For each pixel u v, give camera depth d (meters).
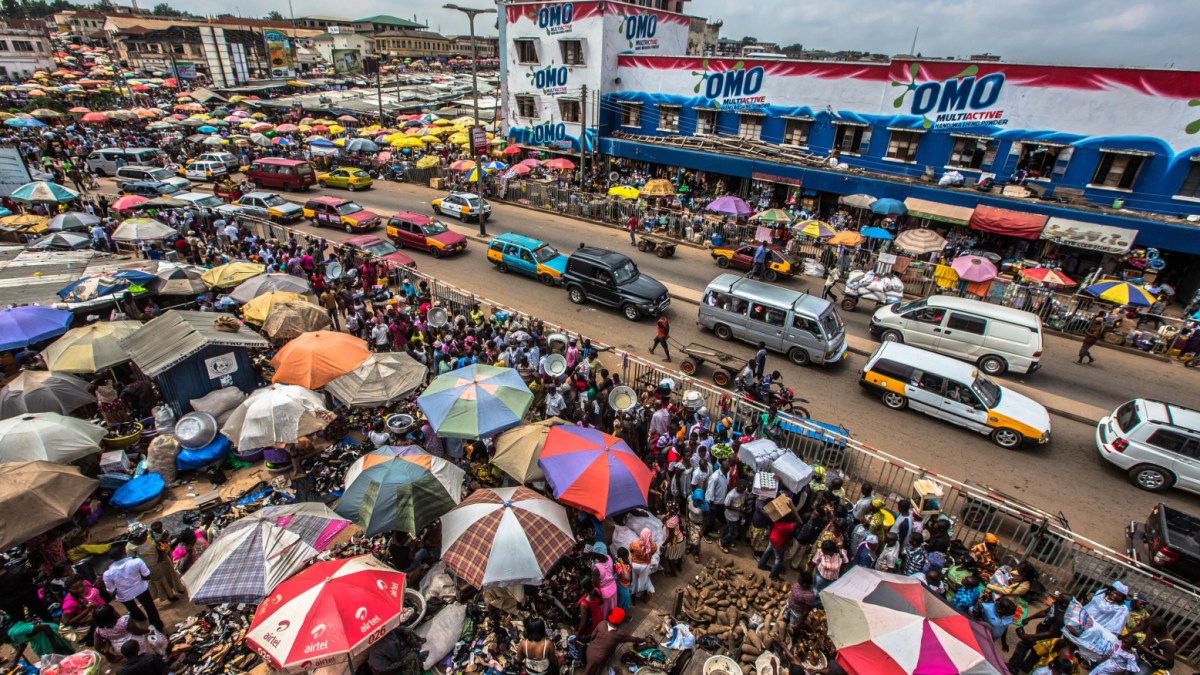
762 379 13.96
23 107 54.78
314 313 14.47
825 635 8.16
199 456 11.01
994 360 16.44
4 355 13.81
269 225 25.42
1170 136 21.69
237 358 13.11
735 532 9.98
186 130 48.28
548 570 7.74
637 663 7.80
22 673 7.12
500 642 8.11
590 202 31.98
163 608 8.66
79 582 8.03
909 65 26.50
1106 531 11.02
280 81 75.12
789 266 23.28
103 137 43.31
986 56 30.89
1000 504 10.00
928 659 5.91
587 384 13.45
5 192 26.77
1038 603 9.23
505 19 39.09
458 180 37.75
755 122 32.59
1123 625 7.88
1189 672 8.26
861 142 29.06
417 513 8.36
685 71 33.97
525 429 10.29
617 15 35.75
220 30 74.56
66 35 130.12
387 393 11.51
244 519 7.89
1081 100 23.02
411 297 18.58
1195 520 9.61
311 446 11.39
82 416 12.57
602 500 8.63
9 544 7.61
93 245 22.31
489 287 22.17
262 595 7.14
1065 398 15.64
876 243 25.91
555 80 38.22
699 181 34.28
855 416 14.48
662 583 9.36
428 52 138.12
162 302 17.00
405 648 7.51
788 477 9.83
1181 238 20.75
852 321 20.22
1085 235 21.84
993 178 24.84
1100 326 17.08
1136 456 12.15
